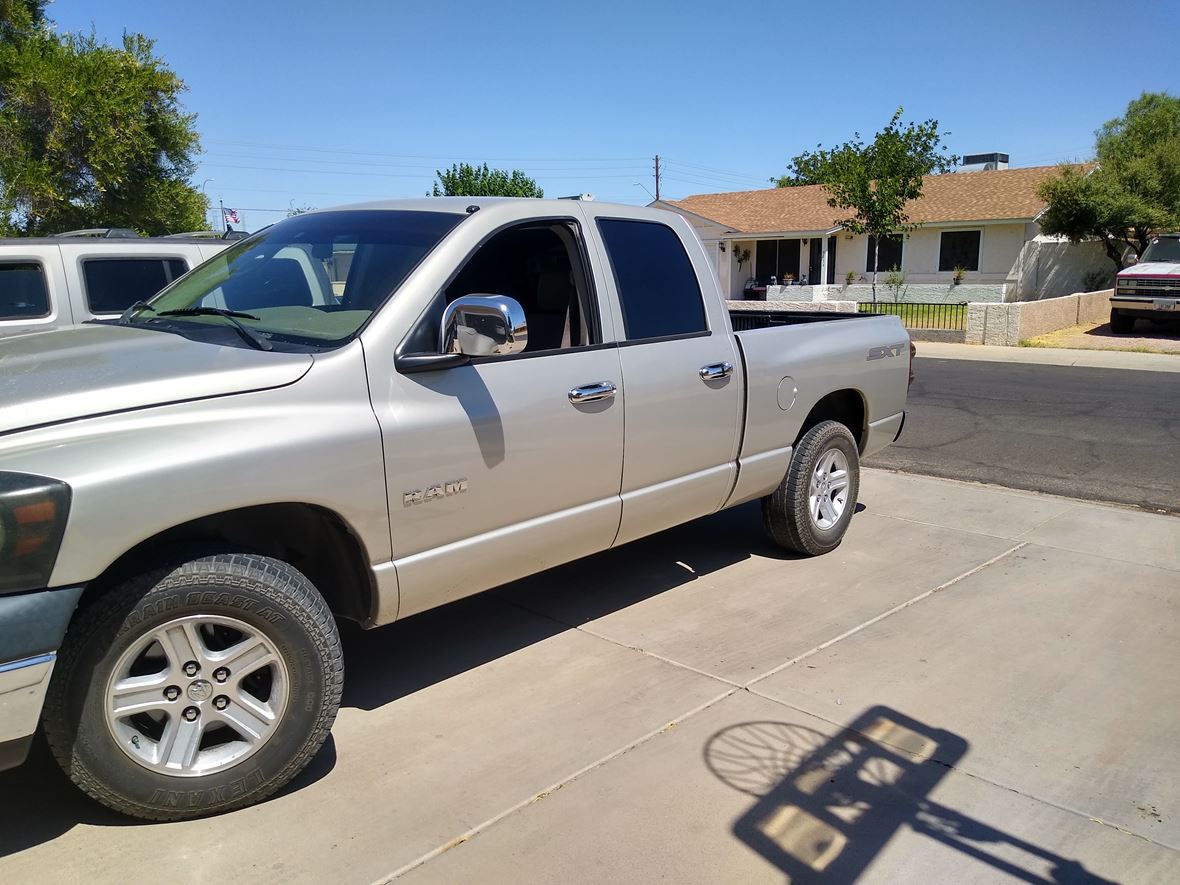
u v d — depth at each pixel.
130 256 7.27
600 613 4.86
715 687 4.02
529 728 3.66
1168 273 20.03
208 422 2.91
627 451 4.23
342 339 3.31
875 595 5.12
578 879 2.79
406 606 3.52
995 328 19.53
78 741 2.77
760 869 2.84
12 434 2.65
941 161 24.83
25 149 16.03
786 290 29.92
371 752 3.48
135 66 16.94
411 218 3.96
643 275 4.43
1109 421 10.55
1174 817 3.13
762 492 5.35
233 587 2.91
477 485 3.60
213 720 3.00
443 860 2.87
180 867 2.80
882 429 6.18
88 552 2.62
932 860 2.89
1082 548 5.94
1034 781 3.33
